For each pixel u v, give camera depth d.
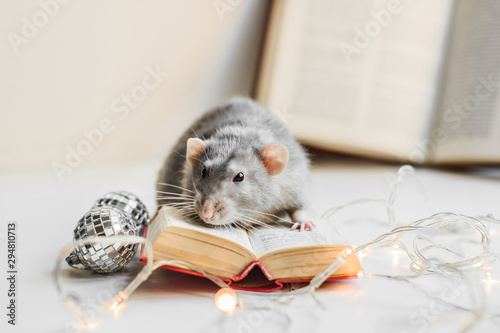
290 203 0.44
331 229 0.41
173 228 0.36
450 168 0.75
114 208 0.37
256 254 0.36
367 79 0.72
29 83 0.65
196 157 0.43
